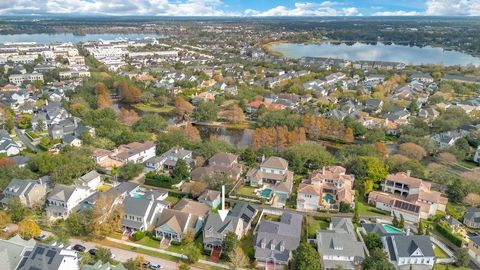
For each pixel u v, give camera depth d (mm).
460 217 115938
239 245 99312
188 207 109938
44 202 116188
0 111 197625
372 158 139875
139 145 157250
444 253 99438
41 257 82562
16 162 139875
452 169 157750
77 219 103688
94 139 165125
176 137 165375
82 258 88938
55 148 166000
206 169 138000
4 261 83188
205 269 91625
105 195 112312
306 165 150500
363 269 86938
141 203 108312
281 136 166125
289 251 94375
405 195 128250
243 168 149000
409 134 185125
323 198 124562
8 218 105312
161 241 101938
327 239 95812
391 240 97188
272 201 123688
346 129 185375
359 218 112688
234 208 112625
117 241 102250
